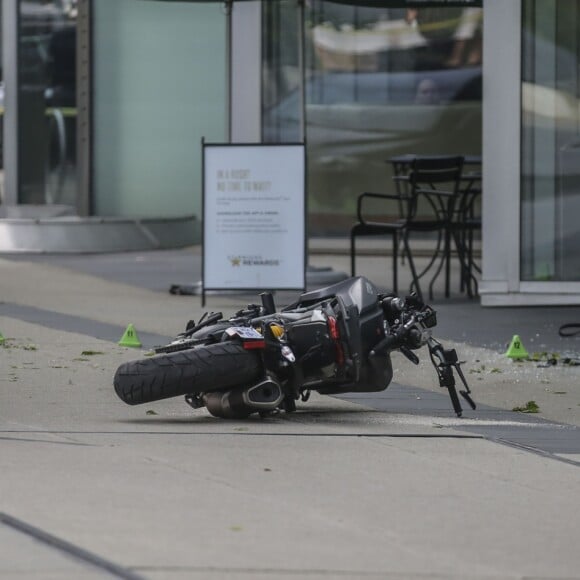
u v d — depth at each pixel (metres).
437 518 17.48
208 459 20.38
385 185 59.16
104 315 38.69
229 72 45.69
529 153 41.19
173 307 40.66
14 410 24.42
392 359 31.42
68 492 18.17
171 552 15.58
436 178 42.72
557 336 35.44
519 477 19.80
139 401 23.12
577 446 22.17
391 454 21.05
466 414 25.12
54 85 67.25
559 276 41.25
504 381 28.78
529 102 41.12
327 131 59.16
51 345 32.75
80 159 63.78
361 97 58.94
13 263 53.94
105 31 63.50
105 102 63.75
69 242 58.66
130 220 60.00
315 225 59.47
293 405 24.58
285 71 52.75
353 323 23.92
